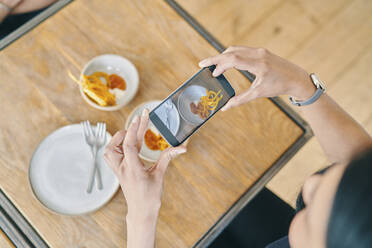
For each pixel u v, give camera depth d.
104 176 0.78
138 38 0.90
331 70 1.67
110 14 0.91
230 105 0.72
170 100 0.69
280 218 0.99
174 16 0.93
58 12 0.89
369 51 1.72
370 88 1.66
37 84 0.84
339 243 0.34
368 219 0.31
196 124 0.70
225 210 0.79
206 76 0.72
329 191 0.37
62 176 0.77
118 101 0.85
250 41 1.68
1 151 0.79
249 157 0.84
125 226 0.76
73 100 0.84
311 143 1.47
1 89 0.83
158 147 0.81
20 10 1.17
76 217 0.75
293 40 1.70
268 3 1.74
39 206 0.76
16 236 0.75
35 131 0.81
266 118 0.87
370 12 1.76
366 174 0.33
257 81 0.70
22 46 0.86
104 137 0.80
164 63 0.89
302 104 0.75
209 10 1.70
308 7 1.75
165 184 0.79
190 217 0.78
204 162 0.82
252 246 0.95
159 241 0.75
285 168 1.41
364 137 0.70
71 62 0.87
